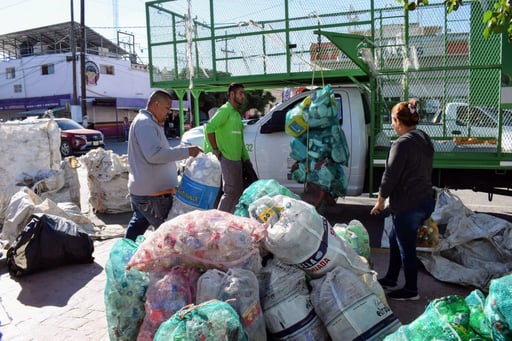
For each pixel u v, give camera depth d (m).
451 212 5.06
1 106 40.25
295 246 2.98
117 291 3.09
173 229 3.04
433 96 6.31
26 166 7.55
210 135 5.50
